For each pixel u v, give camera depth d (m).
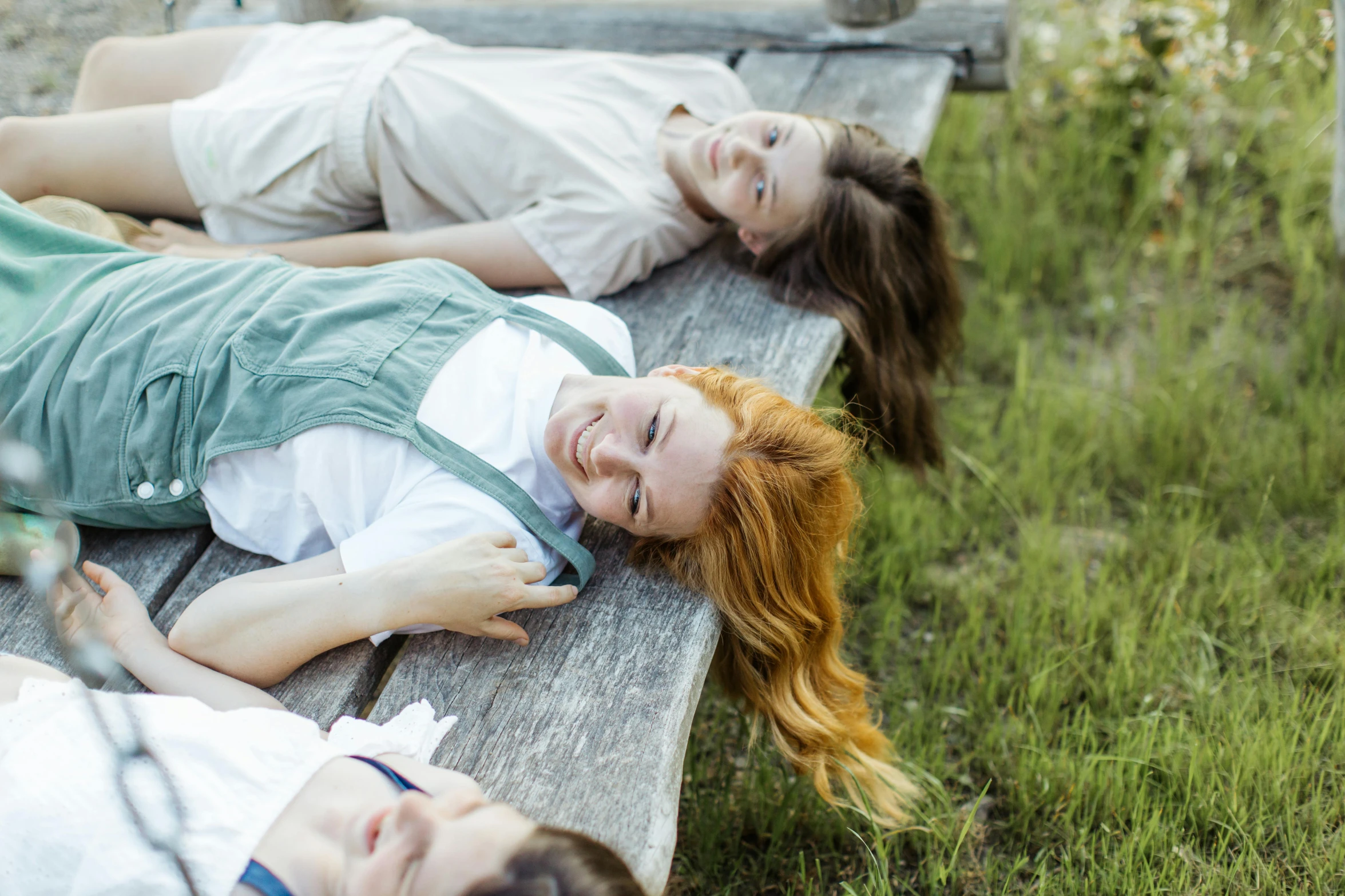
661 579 1.71
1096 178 3.61
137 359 1.69
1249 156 3.53
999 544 2.70
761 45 3.08
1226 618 2.39
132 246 2.14
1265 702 2.15
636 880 1.11
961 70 3.07
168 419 1.67
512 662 1.57
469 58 2.50
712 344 2.21
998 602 2.45
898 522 2.64
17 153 2.26
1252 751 1.97
